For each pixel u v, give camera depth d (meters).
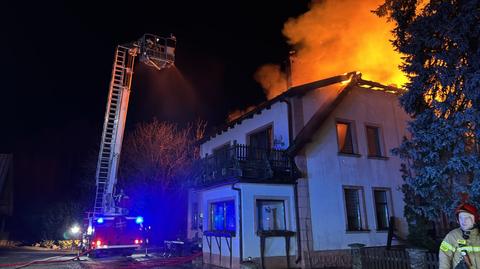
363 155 15.36
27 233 33.56
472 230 4.20
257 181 12.86
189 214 20.09
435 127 8.23
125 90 17.42
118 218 17.48
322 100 15.09
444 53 8.17
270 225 13.19
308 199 13.48
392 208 15.34
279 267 12.56
